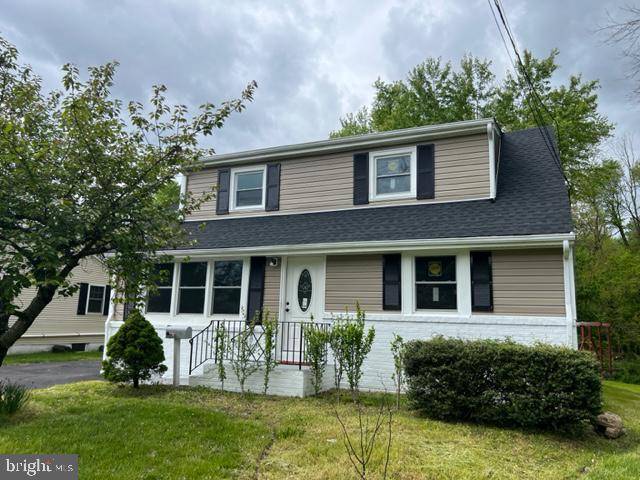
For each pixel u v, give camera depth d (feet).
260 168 38.75
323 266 31.53
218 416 19.86
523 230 25.39
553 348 19.56
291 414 21.08
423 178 32.40
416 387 21.29
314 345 25.40
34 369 41.14
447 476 13.78
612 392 33.88
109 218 19.43
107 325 37.22
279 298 32.14
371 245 28.63
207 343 30.42
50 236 17.48
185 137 21.25
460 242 26.32
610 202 83.51
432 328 27.27
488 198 30.09
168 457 14.69
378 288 29.37
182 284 35.86
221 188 39.86
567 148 62.08
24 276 16.92
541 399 18.60
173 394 25.59
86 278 62.49
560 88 64.69
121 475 13.03
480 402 19.75
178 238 22.25
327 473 13.64
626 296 57.31
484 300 26.45
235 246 33.12
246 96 21.94
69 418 19.11
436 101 71.36
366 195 34.09
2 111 19.61
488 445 17.07
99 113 20.22
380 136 33.73
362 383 28.48
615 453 16.98
